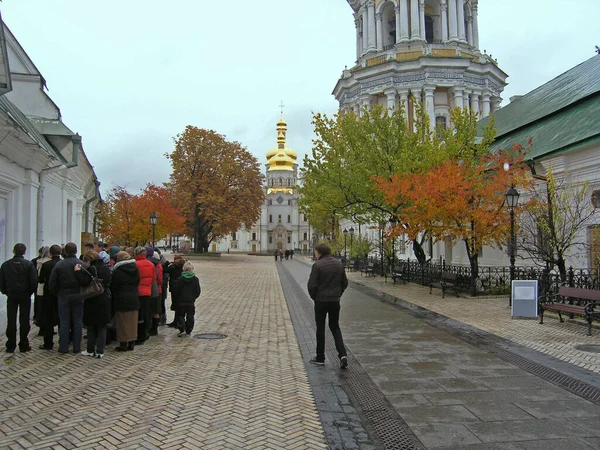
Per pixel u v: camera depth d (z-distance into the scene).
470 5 47.34
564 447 4.38
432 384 6.34
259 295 17.97
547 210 14.44
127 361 7.62
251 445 4.46
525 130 21.98
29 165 10.40
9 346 8.10
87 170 16.77
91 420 5.07
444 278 17.28
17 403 5.61
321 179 23.62
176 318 10.33
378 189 19.36
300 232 107.06
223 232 52.00
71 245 8.17
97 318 7.85
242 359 7.81
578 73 23.55
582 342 8.84
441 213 15.93
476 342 8.92
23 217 10.48
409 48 43.72
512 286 11.83
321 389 6.16
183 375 6.82
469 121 19.53
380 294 17.59
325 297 7.34
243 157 52.28
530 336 9.44
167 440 4.57
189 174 50.03
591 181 15.27
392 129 22.11
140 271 9.11
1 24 7.30
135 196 40.91
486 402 5.61
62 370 7.05
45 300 8.38
